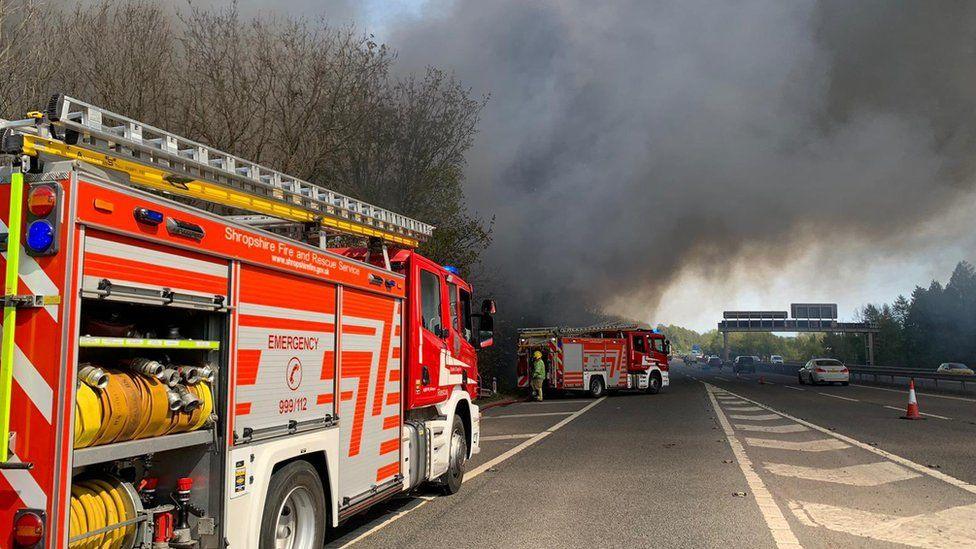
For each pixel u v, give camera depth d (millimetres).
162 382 4000
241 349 4660
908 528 7113
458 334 9516
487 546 6688
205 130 16547
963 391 34375
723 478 9992
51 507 3275
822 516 7660
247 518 4633
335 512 5871
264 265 4945
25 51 13008
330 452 5836
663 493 9016
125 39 15703
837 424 17234
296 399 5344
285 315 5223
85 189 3482
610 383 31297
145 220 3836
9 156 3570
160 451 4098
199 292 4270
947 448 12891
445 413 8883
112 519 3758
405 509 8305
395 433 7273
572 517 7793
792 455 12133
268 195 5785
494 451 13203
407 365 7746
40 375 3342
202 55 16672
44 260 3393
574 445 13938
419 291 8102
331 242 8094
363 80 18969
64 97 3842
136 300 3760
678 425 17469
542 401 28516
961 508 8008
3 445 3330
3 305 3393
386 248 7852
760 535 6883
